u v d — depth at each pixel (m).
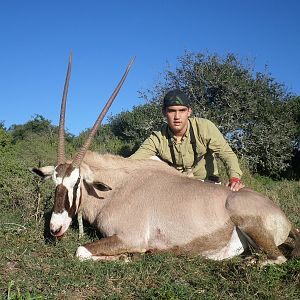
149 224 2.69
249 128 10.43
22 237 2.90
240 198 2.61
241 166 7.64
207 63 10.41
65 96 2.92
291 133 10.88
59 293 2.08
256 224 2.57
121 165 2.95
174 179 2.81
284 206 4.52
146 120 10.13
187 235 2.62
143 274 2.30
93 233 3.02
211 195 2.66
